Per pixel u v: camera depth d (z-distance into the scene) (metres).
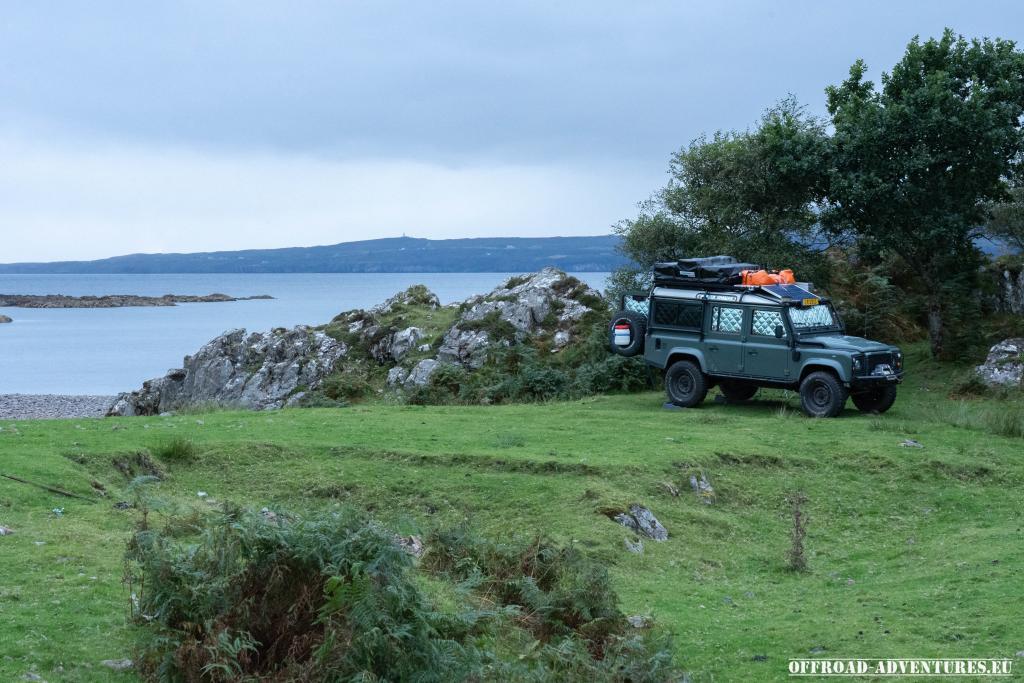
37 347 88.12
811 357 22.11
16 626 7.36
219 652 6.42
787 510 15.98
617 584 12.04
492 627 8.57
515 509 14.55
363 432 18.84
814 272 30.52
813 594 12.21
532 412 23.39
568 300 34.41
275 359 35.69
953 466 17.47
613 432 19.89
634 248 34.12
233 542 7.04
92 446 15.67
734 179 30.80
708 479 16.64
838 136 28.31
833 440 19.03
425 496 15.07
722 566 13.55
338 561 6.86
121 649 7.19
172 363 72.50
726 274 23.81
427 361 33.22
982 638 9.70
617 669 8.31
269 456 16.39
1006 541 13.75
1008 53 27.95
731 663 9.41
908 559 13.66
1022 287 30.34
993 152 26.55
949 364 28.06
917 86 28.12
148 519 11.86
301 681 6.34
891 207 27.48
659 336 24.44
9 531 10.35
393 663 6.59
